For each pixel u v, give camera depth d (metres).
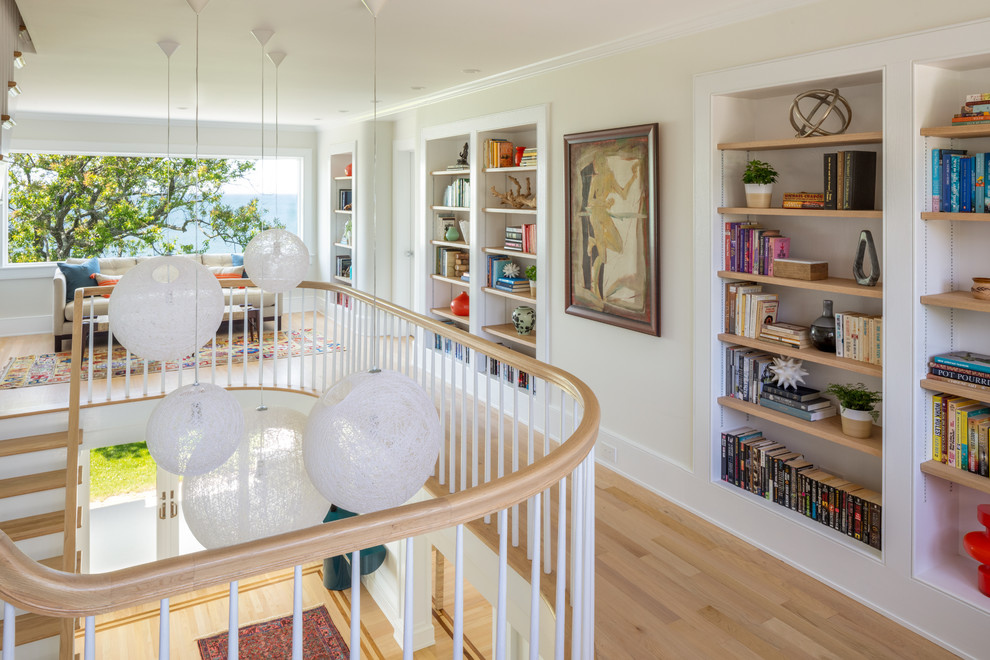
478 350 3.63
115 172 9.62
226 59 4.80
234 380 6.13
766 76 3.48
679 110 4.07
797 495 3.60
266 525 2.40
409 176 8.39
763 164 3.72
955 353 3.07
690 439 4.19
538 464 1.90
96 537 7.52
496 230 6.36
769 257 3.68
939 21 2.83
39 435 4.93
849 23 3.15
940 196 2.94
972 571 3.07
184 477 2.47
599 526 3.96
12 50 3.55
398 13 3.67
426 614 5.49
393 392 2.16
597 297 4.82
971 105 2.80
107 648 5.51
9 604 1.25
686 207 4.08
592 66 4.71
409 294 8.51
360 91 6.25
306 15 3.69
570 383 2.81
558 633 1.99
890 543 3.11
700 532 3.91
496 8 3.60
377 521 1.54
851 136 3.16
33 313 8.12
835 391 3.46
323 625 5.83
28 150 7.88
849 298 3.53
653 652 2.85
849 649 2.89
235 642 1.43
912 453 3.01
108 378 5.39
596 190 4.73
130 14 3.64
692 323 4.11
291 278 4.20
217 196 10.16
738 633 2.99
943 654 2.87
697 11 3.68
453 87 6.06
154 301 2.89
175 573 1.36
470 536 3.69
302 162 9.73
